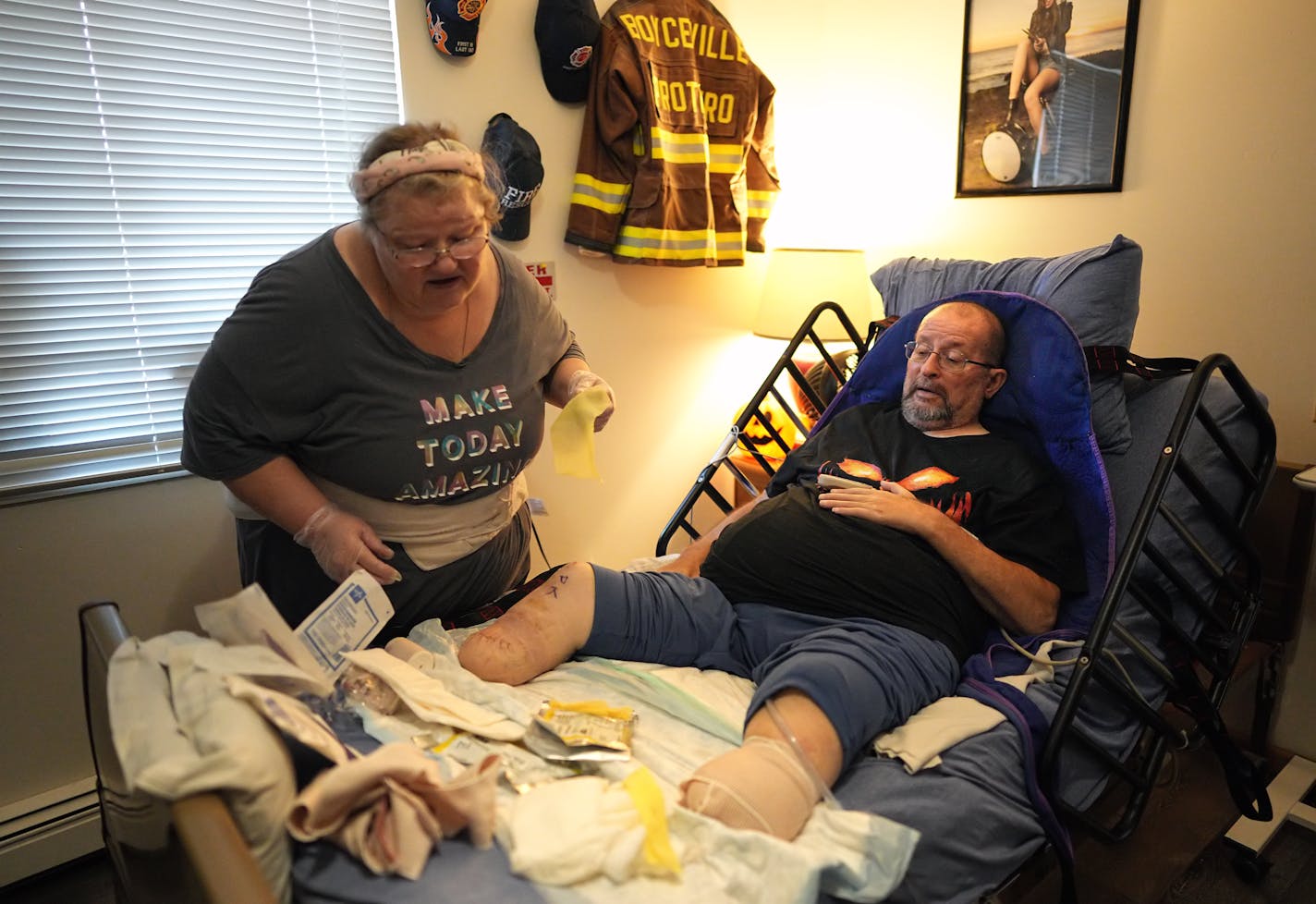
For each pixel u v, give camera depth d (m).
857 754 1.20
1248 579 1.70
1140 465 1.69
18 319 1.68
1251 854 1.72
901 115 2.61
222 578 1.98
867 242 2.77
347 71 1.99
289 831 0.90
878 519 1.51
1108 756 1.35
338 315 1.38
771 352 2.96
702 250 2.44
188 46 1.78
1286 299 1.95
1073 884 1.23
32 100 1.63
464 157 1.31
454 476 1.52
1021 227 2.39
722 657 1.49
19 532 1.72
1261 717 2.03
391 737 1.16
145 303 1.82
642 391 2.66
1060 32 2.20
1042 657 1.44
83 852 1.82
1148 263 2.15
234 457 1.40
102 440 1.81
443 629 1.51
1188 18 2.00
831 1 2.71
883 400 1.90
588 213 2.32
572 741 1.14
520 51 2.19
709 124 2.45
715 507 2.95
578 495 2.60
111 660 1.01
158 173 1.79
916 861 1.09
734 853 0.95
